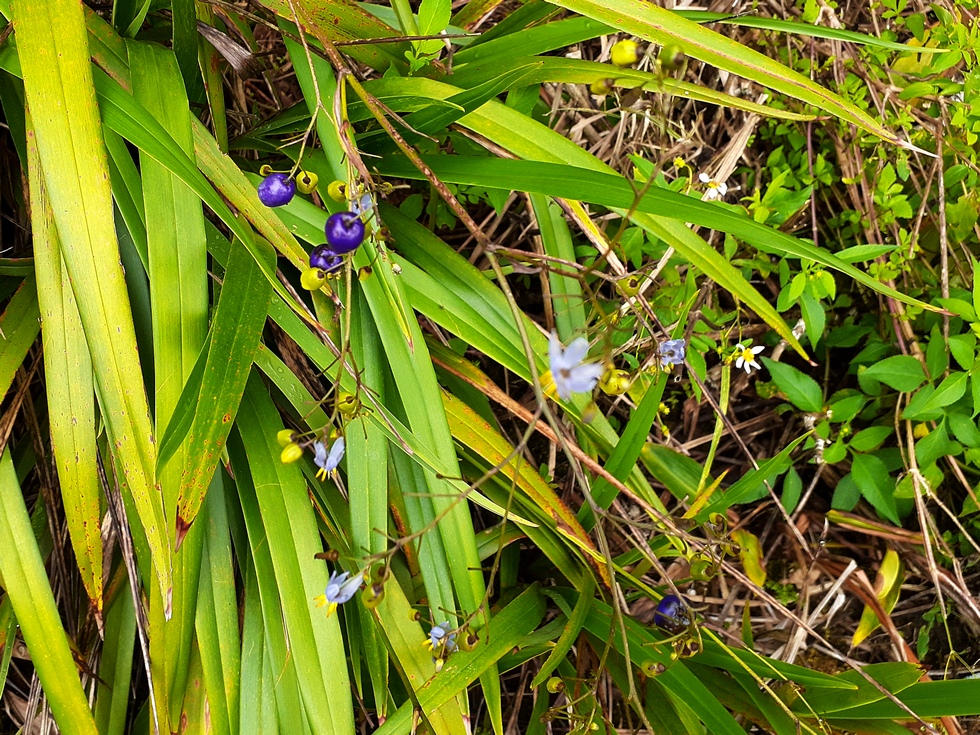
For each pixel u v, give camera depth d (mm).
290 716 299
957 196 465
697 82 489
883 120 440
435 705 288
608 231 438
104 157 240
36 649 291
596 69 327
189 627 289
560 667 369
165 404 257
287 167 369
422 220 458
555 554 354
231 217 253
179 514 245
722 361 448
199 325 268
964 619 449
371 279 295
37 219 273
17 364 307
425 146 349
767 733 412
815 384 406
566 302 387
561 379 195
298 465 306
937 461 454
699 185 462
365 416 282
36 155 272
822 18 463
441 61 369
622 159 486
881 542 458
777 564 464
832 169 470
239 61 337
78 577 359
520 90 349
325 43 266
